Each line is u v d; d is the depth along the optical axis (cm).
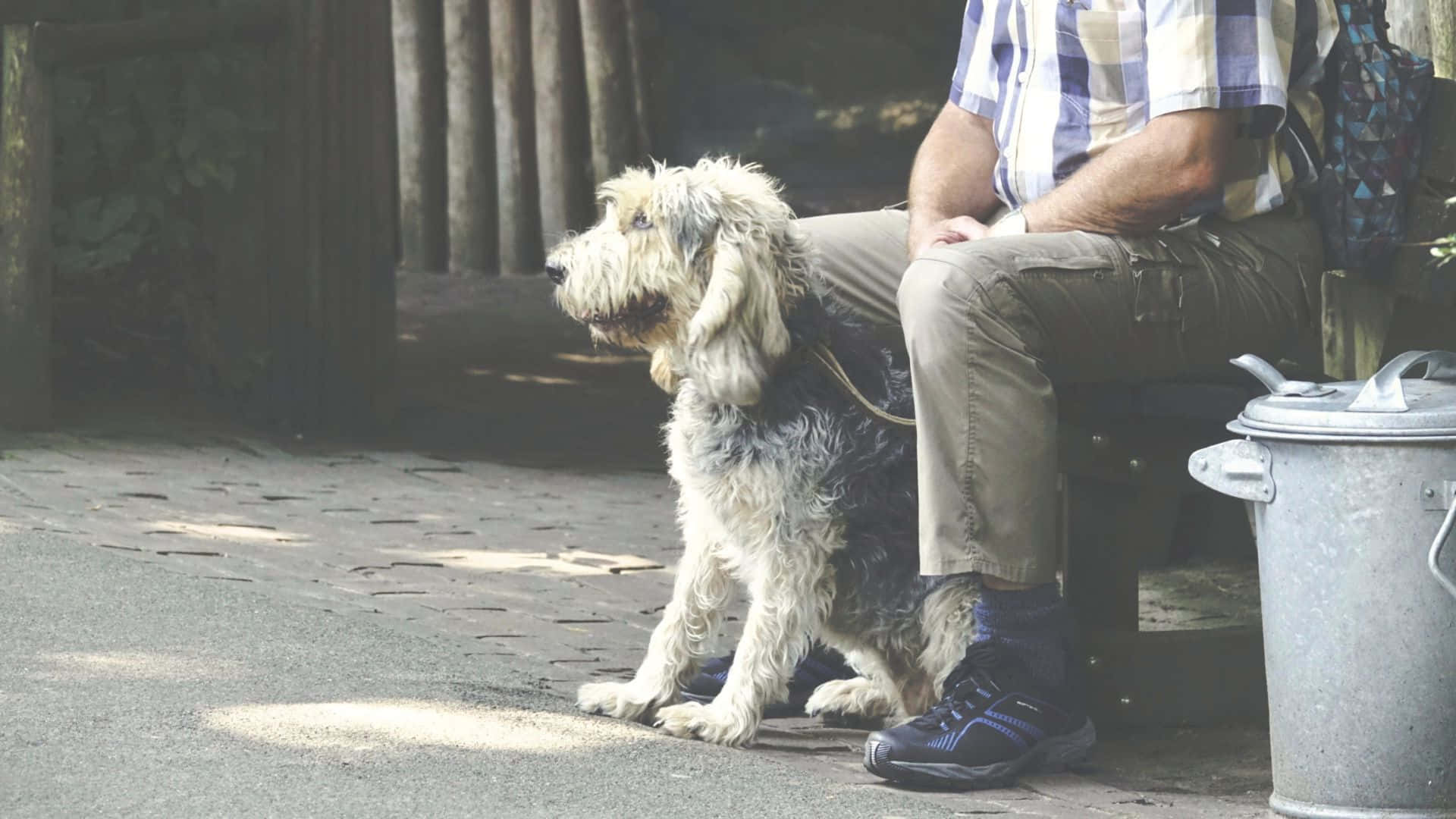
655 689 549
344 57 1187
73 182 1142
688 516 556
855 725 594
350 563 750
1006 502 515
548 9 1977
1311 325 577
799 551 531
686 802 452
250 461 1012
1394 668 455
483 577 751
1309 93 567
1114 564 607
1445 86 598
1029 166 576
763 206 531
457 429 1222
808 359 536
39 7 1023
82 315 1176
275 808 414
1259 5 530
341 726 488
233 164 1169
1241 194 554
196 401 1166
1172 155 529
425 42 1997
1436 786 461
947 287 511
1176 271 543
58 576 645
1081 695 583
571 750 492
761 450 524
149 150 1160
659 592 759
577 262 538
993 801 500
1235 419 516
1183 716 607
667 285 533
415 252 2014
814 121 2455
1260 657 610
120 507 827
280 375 1177
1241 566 887
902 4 2583
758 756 519
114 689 505
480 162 1994
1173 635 608
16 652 539
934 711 522
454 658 590
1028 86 578
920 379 512
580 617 693
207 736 466
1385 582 452
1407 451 446
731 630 704
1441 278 604
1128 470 592
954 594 537
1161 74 530
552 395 1375
